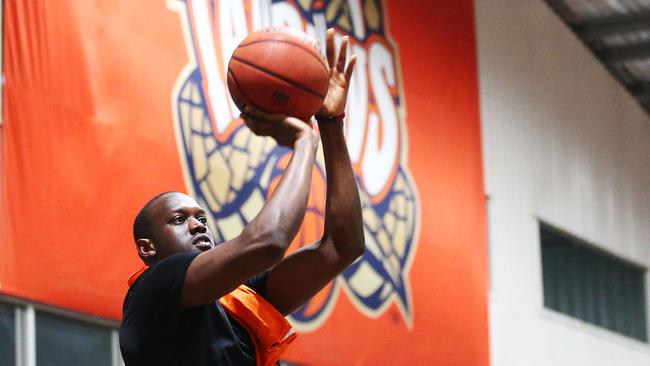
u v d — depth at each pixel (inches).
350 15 436.1
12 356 283.9
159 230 155.1
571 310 599.5
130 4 332.5
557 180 598.9
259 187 367.2
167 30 343.9
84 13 316.2
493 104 550.0
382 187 432.8
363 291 408.2
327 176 154.9
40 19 303.3
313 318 379.6
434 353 442.3
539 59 605.9
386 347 414.3
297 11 405.1
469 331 468.1
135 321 137.6
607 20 675.4
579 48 657.0
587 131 647.8
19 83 294.0
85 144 307.0
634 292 673.0
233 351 137.2
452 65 500.7
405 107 459.2
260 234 130.0
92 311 299.7
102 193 308.5
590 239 622.8
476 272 482.9
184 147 339.6
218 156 351.9
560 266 600.4
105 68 319.0
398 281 430.3
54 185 295.9
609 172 663.8
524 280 543.8
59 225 294.8
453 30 508.4
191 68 349.7
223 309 140.1
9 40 294.5
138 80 328.8
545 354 547.8
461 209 482.6
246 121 148.6
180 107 341.7
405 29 471.5
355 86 430.3
